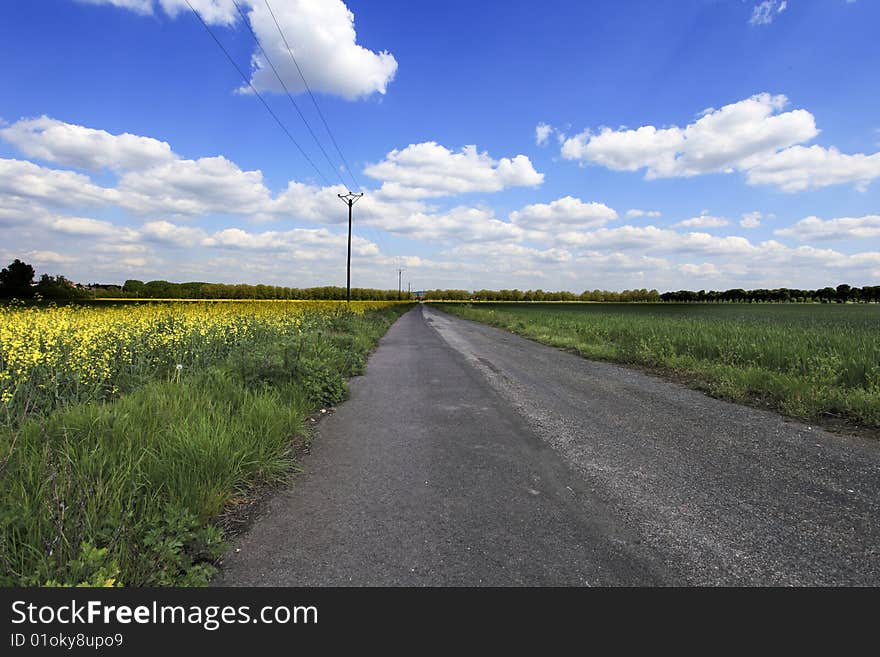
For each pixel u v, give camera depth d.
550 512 3.32
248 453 3.94
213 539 2.68
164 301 37.75
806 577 2.55
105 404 4.94
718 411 6.49
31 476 2.93
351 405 6.77
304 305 33.62
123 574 2.35
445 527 3.08
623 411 6.46
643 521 3.19
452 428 5.56
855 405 6.23
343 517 3.23
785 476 4.06
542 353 13.68
